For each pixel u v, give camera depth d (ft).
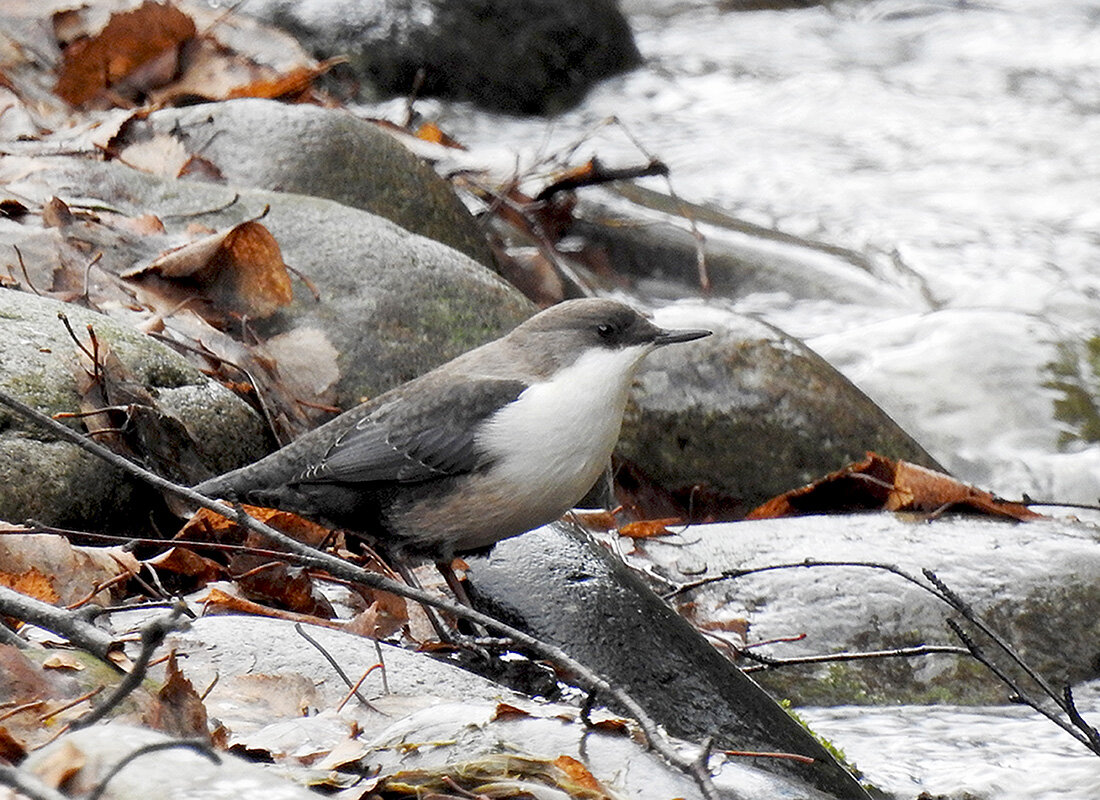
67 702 16.65
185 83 49.26
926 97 72.59
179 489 20.18
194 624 21.48
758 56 78.18
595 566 27.27
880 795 24.62
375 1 65.21
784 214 59.57
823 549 32.07
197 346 33.09
